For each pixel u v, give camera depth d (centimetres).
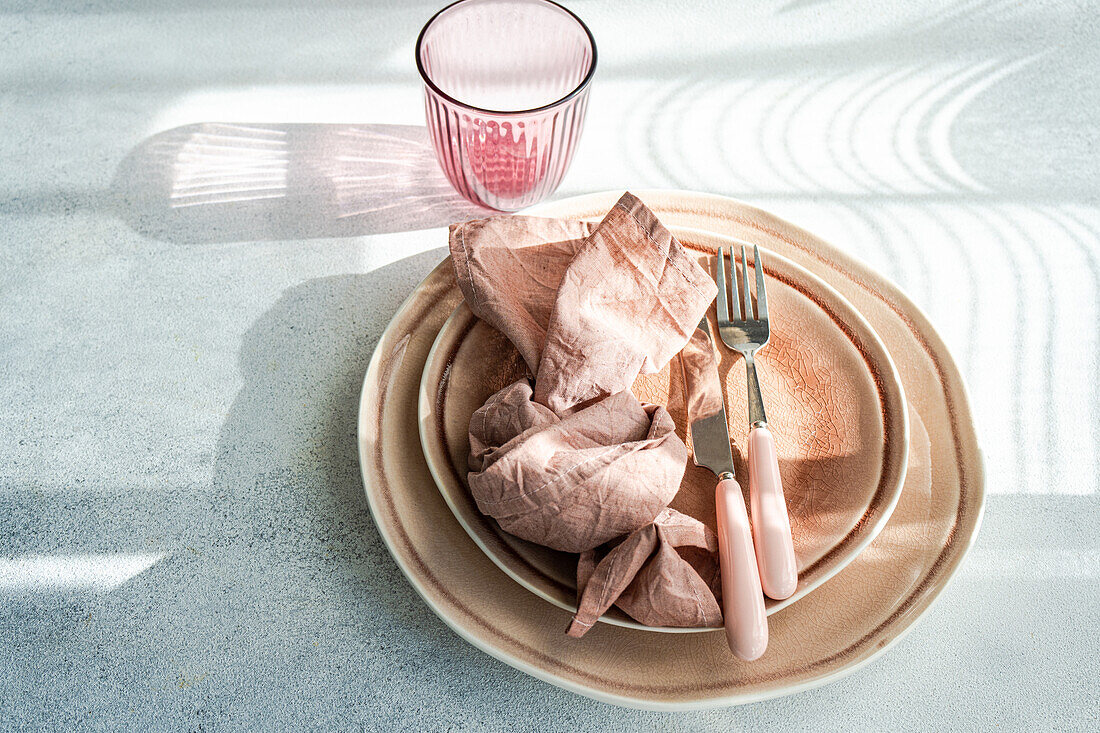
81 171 74
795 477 53
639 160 75
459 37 68
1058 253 70
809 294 59
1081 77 82
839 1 87
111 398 62
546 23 67
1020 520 58
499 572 49
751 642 44
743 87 81
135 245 69
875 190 74
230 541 55
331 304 67
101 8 85
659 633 48
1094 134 78
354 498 57
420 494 51
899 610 48
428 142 77
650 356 54
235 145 76
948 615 54
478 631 47
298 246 70
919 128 78
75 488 58
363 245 70
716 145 76
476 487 46
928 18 86
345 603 53
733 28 85
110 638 52
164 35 83
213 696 50
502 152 63
